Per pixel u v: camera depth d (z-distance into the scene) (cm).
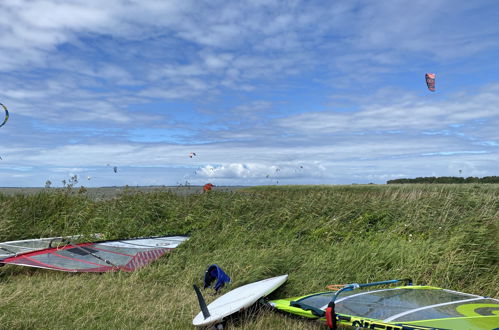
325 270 677
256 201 1249
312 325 478
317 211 1125
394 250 716
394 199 1170
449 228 894
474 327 360
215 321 446
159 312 528
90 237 944
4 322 472
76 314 518
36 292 598
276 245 840
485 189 1371
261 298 507
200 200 1272
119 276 680
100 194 1469
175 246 834
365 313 407
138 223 1087
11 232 981
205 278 517
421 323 369
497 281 633
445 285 622
